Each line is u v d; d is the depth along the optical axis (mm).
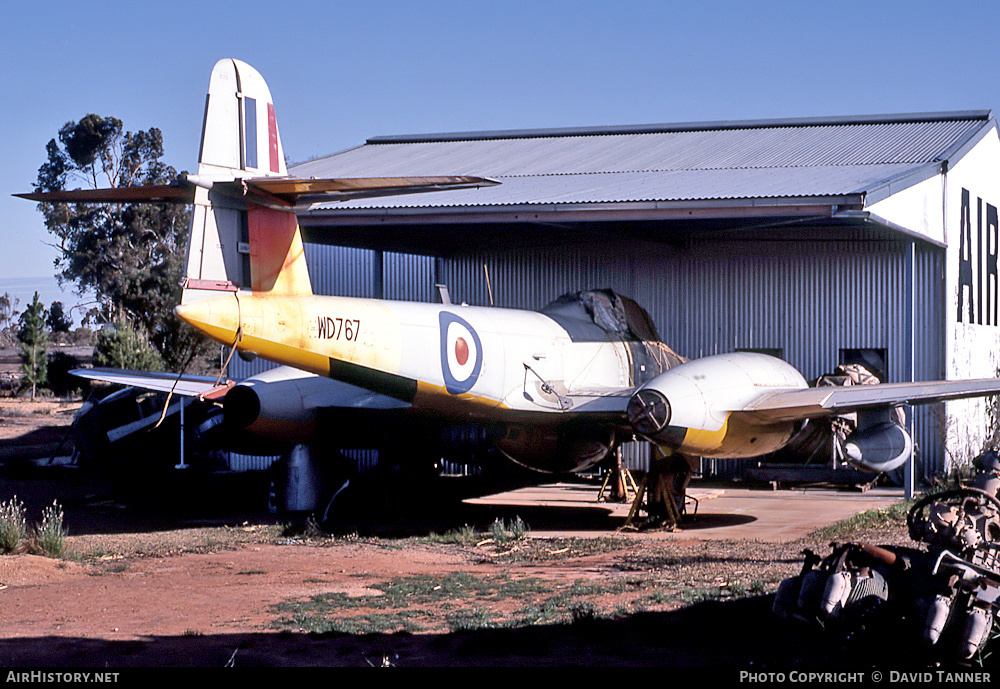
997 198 26047
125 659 6551
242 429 15297
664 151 25641
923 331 20688
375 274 25391
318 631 7410
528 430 15602
